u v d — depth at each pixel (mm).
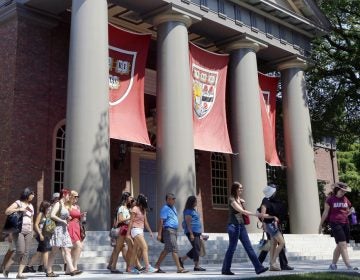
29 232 10477
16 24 18562
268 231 11484
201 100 20203
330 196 11797
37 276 10672
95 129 15617
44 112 18906
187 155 18266
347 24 29594
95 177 15266
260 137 21766
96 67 16094
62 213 10547
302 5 24859
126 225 11477
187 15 19609
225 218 26641
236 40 22344
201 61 20562
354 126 30078
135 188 22781
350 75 29625
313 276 9031
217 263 15695
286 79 25312
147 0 18922
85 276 10336
